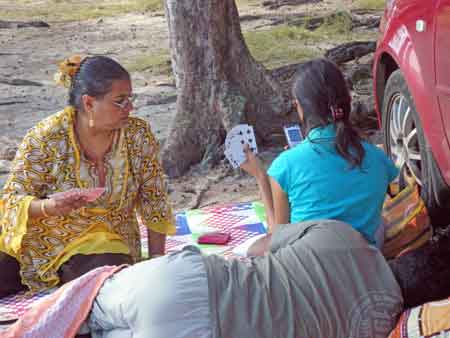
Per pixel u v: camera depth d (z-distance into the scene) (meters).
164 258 2.92
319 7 14.87
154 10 16.62
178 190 5.97
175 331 2.73
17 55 12.20
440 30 3.82
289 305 2.78
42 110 8.77
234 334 2.73
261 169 3.83
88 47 12.74
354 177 3.23
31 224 3.61
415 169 4.50
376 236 3.46
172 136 6.37
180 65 6.37
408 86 4.20
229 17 6.45
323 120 3.22
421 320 2.78
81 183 3.58
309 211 3.27
